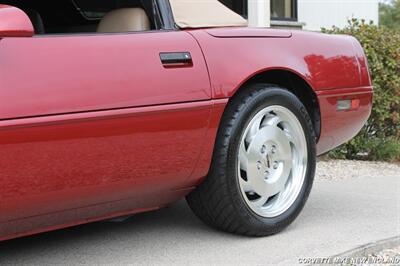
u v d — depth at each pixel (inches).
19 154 103.3
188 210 177.6
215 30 139.5
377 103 281.1
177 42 129.7
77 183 112.0
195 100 128.1
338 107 160.6
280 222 149.2
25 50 107.0
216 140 136.9
